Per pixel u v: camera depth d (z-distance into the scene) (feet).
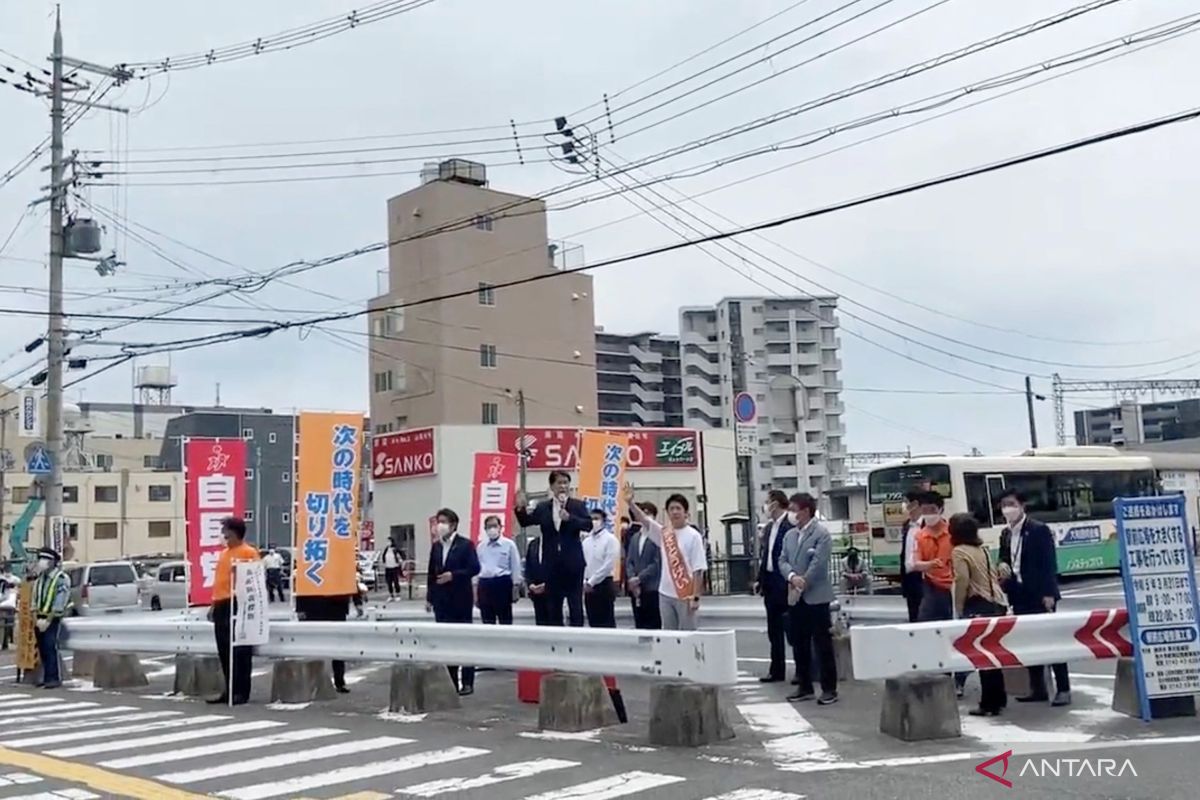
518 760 28.66
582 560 37.04
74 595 100.99
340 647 40.29
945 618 36.14
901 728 29.73
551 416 188.03
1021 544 35.63
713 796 23.89
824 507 225.97
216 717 38.91
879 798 23.16
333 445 47.60
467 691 41.70
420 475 155.02
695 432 171.42
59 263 81.66
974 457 97.25
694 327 287.89
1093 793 23.00
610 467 70.03
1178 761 25.63
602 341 284.20
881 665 30.01
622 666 31.65
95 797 25.98
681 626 37.52
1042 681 35.14
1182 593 31.73
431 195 180.75
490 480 66.39
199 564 50.60
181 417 246.06
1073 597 76.95
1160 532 31.86
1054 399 196.95
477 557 45.96
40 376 90.07
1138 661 31.19
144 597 120.06
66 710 43.34
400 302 183.32
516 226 187.01
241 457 51.93
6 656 72.28
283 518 225.56
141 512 235.20
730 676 30.35
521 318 186.19
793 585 36.32
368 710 38.93
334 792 25.79
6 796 26.27
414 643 37.81
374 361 188.65
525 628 34.24
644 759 28.17
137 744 33.53
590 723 32.91
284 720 37.42
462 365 179.32
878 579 102.47
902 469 97.25
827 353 286.66
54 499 78.28
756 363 280.92
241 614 41.34
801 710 35.35
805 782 24.91
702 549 37.93
